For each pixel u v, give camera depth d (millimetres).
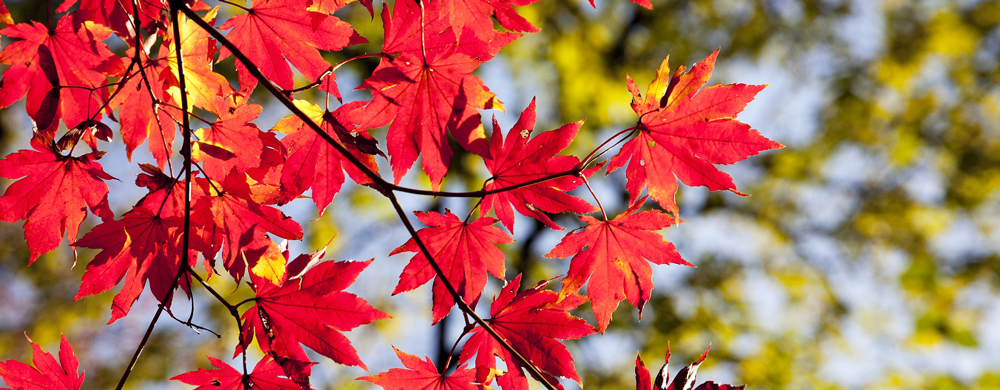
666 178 901
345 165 897
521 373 908
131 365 846
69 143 881
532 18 2559
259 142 902
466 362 914
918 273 2861
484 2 867
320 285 891
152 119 913
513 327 908
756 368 2875
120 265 892
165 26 889
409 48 876
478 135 892
